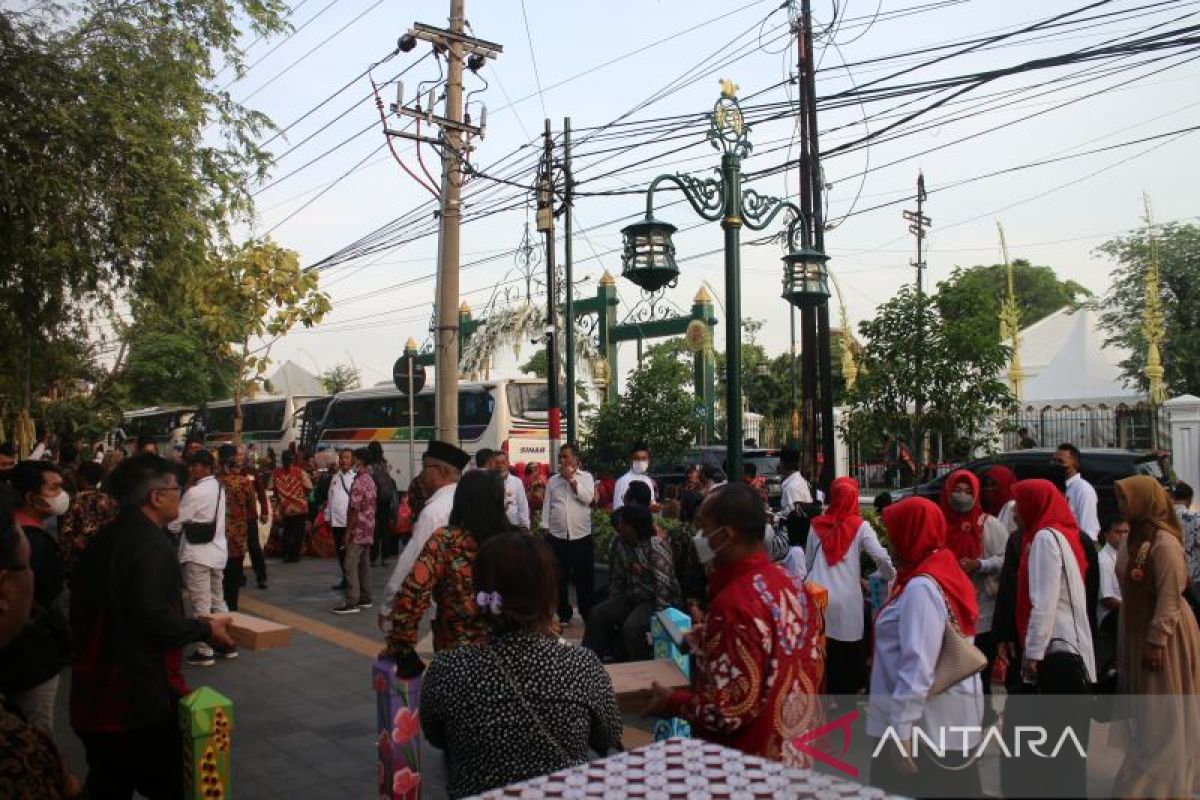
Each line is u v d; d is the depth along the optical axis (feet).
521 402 84.69
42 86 38.24
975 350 43.80
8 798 8.05
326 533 54.75
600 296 90.07
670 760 7.72
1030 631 16.29
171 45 43.37
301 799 17.61
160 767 13.53
